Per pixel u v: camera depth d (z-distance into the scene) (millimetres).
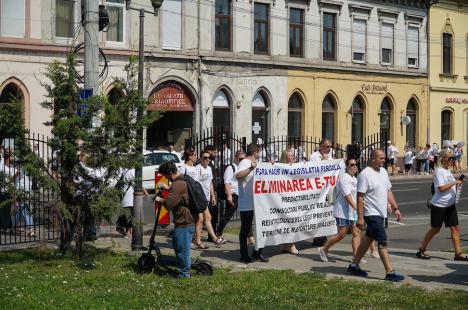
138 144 12984
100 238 16000
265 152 23312
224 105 37188
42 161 12570
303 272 12344
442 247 15953
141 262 12016
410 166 44219
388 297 10258
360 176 11742
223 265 12992
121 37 32656
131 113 12969
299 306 9766
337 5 42500
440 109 50312
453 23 51031
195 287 10859
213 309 9508
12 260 12953
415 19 48094
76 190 12680
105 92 31500
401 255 14398
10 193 12484
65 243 13383
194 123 35438
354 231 13320
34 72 30016
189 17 35188
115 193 12797
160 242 15914
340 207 13328
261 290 10688
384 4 45688
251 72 38031
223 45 37000
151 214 22172
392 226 20094
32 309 9195
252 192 13406
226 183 14961
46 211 12656
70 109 12617
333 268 12875
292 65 39969
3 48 29203
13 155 12633
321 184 14766
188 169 15117
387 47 46188
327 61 42125
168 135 35875
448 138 51312
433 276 12039
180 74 34844
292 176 14117
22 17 29859
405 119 45938
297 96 40844
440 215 13688
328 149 15312
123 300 9836
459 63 51719
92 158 12641
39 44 30062
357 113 44656
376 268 12812
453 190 13695
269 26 39031
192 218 11586
